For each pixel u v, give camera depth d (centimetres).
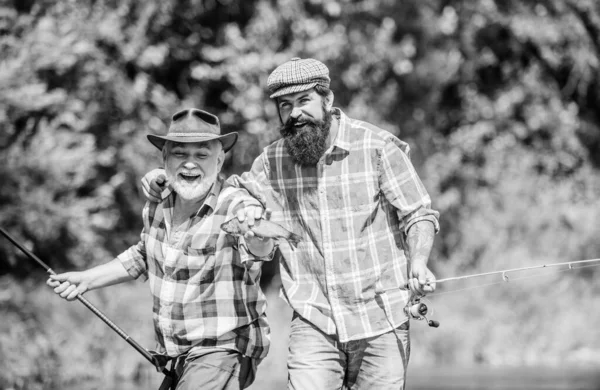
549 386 2094
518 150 4050
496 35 4162
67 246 2828
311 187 1028
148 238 1005
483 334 2873
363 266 1016
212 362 976
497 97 4162
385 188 1017
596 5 4162
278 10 3381
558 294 3175
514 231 3600
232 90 3350
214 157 987
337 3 3425
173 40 3334
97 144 3083
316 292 1030
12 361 2152
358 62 3566
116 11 3092
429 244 988
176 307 984
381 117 3672
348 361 1034
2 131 2686
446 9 3988
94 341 2398
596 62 4172
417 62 3928
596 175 4312
